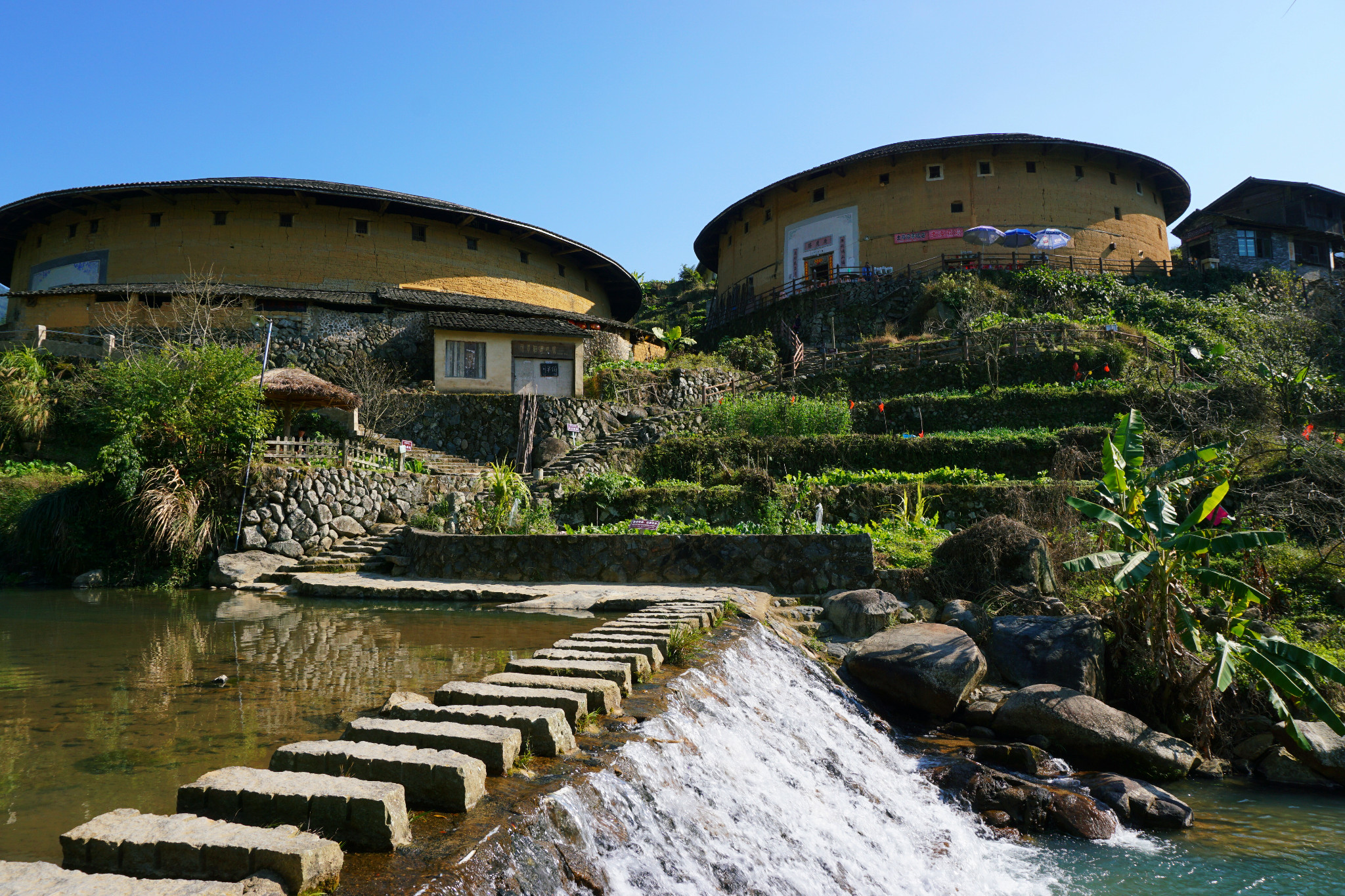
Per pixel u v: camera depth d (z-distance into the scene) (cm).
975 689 906
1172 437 1827
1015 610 1045
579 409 2372
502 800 379
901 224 3681
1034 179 3662
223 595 1273
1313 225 4141
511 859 336
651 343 3462
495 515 1554
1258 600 835
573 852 372
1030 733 833
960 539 1145
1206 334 3005
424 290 2962
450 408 2333
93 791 421
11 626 948
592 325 3089
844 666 950
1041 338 2628
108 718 554
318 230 2875
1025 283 3306
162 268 2756
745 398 2481
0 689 638
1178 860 629
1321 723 845
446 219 3066
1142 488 941
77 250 2845
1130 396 2211
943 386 2559
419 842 333
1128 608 945
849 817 600
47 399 1928
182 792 350
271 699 605
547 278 3434
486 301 2958
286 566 1423
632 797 435
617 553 1302
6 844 355
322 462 1603
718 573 1238
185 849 302
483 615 1048
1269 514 1316
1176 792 780
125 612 1068
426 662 738
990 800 705
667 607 971
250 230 2812
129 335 2347
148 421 1441
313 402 1770
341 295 2700
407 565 1469
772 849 500
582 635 766
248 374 1559
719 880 439
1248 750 851
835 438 2128
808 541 1195
